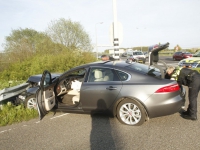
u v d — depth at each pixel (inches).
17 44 508.4
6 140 132.7
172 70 154.0
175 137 119.1
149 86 132.3
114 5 284.7
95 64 158.1
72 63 410.0
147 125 139.4
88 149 112.8
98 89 146.2
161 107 129.9
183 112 156.6
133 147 111.2
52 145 120.9
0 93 180.5
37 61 387.5
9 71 376.2
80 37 763.4
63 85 193.5
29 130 146.8
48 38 631.8
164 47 150.8
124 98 139.7
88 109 153.8
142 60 864.9
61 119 164.4
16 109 187.0
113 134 129.5
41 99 148.5
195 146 107.3
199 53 420.2
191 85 140.3
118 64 155.2
